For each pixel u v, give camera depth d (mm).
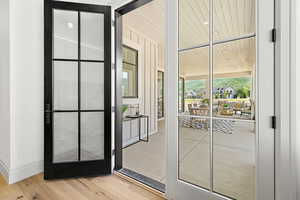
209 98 1412
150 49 4805
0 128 2186
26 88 2062
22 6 2008
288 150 1052
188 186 1508
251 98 1216
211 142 1406
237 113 1280
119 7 2184
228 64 1313
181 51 1557
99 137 2178
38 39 2170
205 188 1443
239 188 1277
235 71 1285
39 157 2189
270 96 1123
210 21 1394
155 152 3107
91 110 2143
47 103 1973
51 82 1989
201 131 1467
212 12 1384
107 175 2150
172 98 1600
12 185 1878
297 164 1048
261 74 1153
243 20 1250
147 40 4656
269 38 1122
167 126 1642
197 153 1483
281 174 1071
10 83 1920
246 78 1237
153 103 4930
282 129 1066
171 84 1604
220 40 1349
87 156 2150
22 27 2012
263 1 1142
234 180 1298
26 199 1619
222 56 1342
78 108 2115
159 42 5121
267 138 1139
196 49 1474
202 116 1453
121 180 2018
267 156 1139
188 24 1511
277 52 1090
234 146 1299
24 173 2027
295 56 1028
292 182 1044
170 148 1619
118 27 2318
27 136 2074
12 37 1924
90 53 2143
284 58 1056
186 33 1525
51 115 1994
